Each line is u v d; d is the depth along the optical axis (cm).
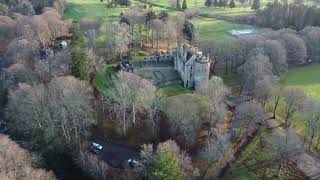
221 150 11594
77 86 13462
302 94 14150
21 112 12962
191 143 12838
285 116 14725
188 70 16038
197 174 11075
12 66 15412
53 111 12938
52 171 11075
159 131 13525
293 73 19288
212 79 14225
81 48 16662
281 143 12112
